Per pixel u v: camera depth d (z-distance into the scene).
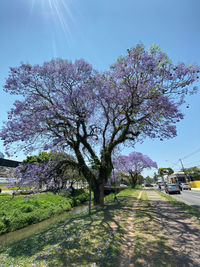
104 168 11.32
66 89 10.63
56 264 3.27
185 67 8.98
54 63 10.49
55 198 16.09
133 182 39.81
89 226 5.92
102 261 3.31
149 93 9.80
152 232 5.06
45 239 5.09
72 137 10.91
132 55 9.65
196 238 4.42
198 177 42.00
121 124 12.02
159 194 19.89
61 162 10.16
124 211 8.80
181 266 3.05
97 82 10.45
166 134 10.09
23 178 7.83
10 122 8.26
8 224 9.20
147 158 37.84
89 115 10.52
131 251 3.88
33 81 9.89
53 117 9.65
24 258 3.74
